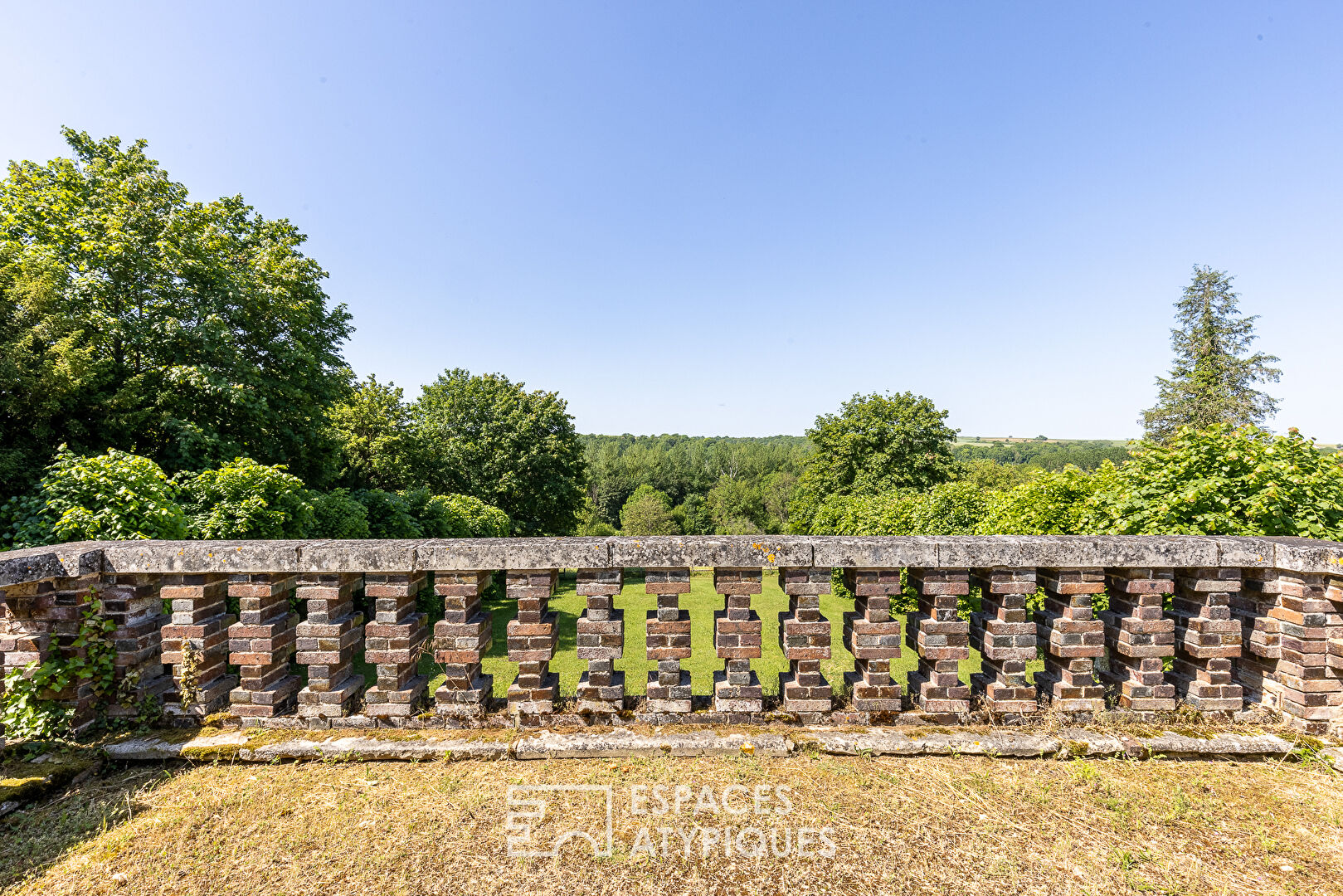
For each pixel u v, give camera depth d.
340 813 2.36
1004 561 2.94
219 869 2.06
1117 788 2.52
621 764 2.70
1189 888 1.98
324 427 17.55
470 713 2.96
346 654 3.06
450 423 31.42
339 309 18.75
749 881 2.01
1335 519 5.30
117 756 2.71
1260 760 2.74
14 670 2.75
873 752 2.75
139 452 12.08
